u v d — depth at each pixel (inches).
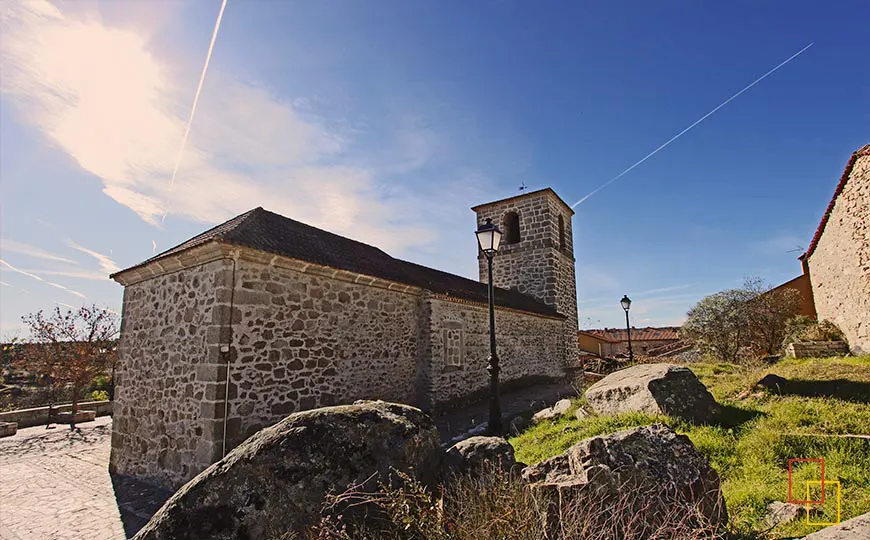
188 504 110.1
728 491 150.1
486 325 484.1
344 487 121.0
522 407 410.6
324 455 124.1
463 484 125.3
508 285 737.6
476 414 384.8
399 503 107.9
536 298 707.4
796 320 588.4
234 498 111.0
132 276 308.3
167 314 276.2
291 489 115.7
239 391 240.5
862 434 176.7
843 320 475.5
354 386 318.0
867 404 208.7
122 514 215.0
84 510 220.7
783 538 115.3
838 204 471.8
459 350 430.6
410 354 381.7
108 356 659.4
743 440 191.6
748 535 119.0
